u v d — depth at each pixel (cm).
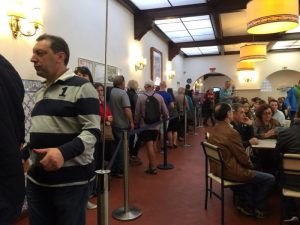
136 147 504
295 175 245
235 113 373
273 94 1525
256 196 284
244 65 970
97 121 134
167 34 904
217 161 279
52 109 133
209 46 1037
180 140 743
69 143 120
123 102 387
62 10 380
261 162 352
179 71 1227
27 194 144
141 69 699
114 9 555
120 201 326
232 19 772
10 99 103
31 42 318
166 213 296
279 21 330
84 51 438
